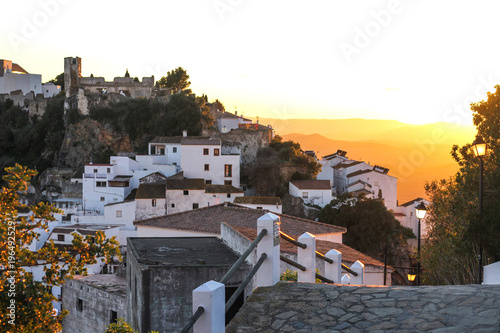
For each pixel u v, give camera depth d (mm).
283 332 9039
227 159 96062
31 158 129125
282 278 16484
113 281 34875
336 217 83188
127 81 130750
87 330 33656
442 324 8719
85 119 120062
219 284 8320
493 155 33219
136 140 118688
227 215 34594
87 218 87312
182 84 156375
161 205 87438
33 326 14734
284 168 106688
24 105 136750
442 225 37000
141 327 18500
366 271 31141
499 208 26859
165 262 19719
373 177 112250
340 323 9141
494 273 19828
